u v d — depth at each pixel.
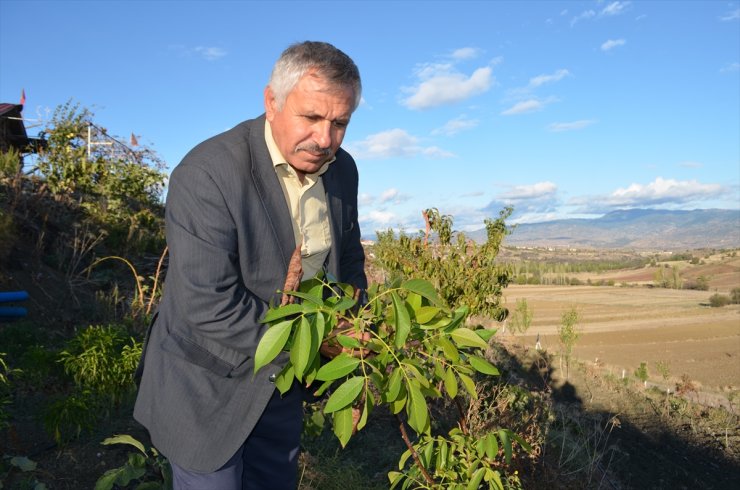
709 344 53.12
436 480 2.37
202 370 1.76
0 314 5.76
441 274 6.91
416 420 1.44
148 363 1.83
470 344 1.64
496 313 7.04
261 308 1.73
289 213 1.84
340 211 2.15
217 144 1.79
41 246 7.44
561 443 6.89
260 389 1.78
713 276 150.50
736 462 14.87
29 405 4.16
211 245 1.66
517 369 13.56
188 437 1.73
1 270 6.46
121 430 3.98
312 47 1.67
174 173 1.76
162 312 1.85
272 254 1.80
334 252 2.10
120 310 6.96
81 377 4.23
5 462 3.39
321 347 1.66
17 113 14.82
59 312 6.43
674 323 69.38
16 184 8.34
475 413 5.55
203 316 1.65
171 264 1.81
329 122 1.71
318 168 1.84
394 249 7.10
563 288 128.12
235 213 1.71
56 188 9.66
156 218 11.32
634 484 9.59
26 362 4.45
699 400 24.14
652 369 38.66
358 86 1.73
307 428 3.65
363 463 4.29
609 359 43.50
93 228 8.87
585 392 17.06
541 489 5.34
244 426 1.77
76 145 11.73
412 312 1.62
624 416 16.50
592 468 6.75
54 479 3.36
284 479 2.14
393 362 1.54
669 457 13.77
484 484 3.36
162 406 1.76
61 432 3.78
